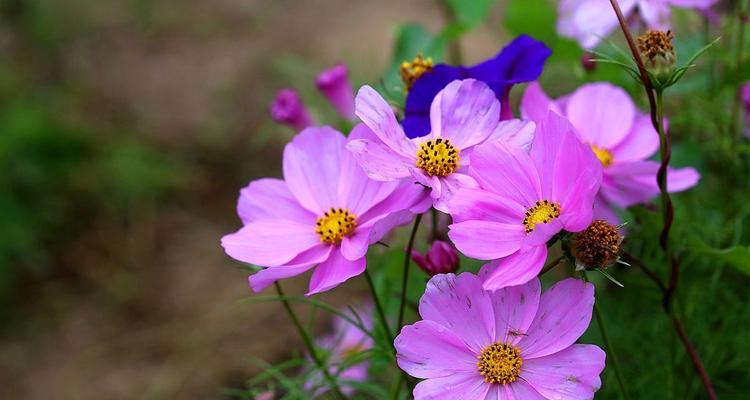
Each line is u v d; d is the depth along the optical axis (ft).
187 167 7.20
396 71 3.38
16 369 6.00
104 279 6.51
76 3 9.00
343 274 2.52
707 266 3.10
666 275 2.96
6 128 7.22
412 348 2.43
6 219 6.75
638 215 2.81
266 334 5.72
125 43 8.46
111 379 5.79
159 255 6.61
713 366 3.00
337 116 3.65
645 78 2.51
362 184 2.60
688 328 3.02
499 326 2.45
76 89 7.98
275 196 2.66
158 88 7.91
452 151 2.52
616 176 2.77
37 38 8.62
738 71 3.07
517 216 2.44
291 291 5.64
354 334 3.49
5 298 6.47
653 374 2.95
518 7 3.22
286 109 3.19
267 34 7.99
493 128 2.55
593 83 3.01
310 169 2.64
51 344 6.13
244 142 7.26
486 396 2.44
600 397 2.96
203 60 8.04
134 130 7.50
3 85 7.89
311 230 2.60
